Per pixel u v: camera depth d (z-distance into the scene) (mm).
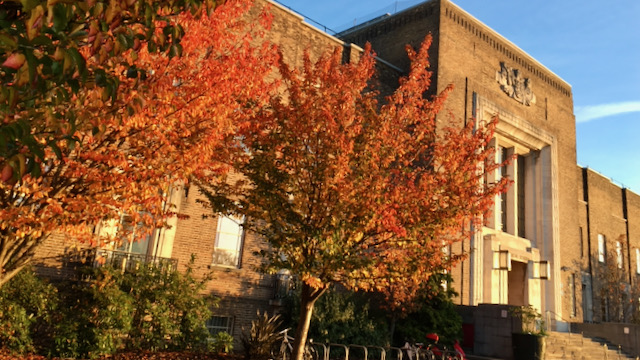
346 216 10883
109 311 12648
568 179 33656
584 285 34719
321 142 10898
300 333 11789
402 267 11484
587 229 36906
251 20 19766
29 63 3014
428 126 12500
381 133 11344
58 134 4746
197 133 8617
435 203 11383
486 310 21500
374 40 28938
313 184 10875
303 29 21750
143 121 7551
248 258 18438
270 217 10938
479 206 11469
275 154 10945
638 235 43344
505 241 27750
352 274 11352
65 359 11734
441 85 25109
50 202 7199
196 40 8711
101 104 5566
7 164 3225
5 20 3203
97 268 13961
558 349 22422
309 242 10758
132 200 8172
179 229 17000
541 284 30391
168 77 7949
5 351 11383
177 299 14398
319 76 11547
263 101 10953
